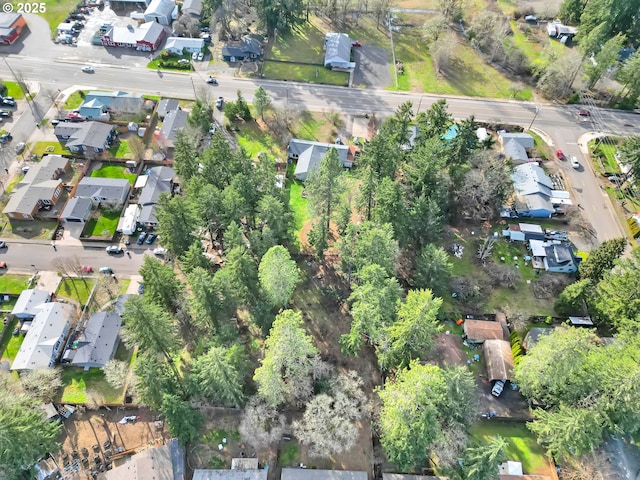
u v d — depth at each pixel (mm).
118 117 110875
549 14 145625
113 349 71062
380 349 65312
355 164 101438
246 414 62562
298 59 131250
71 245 86500
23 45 129250
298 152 103062
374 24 145500
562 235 89312
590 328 74375
